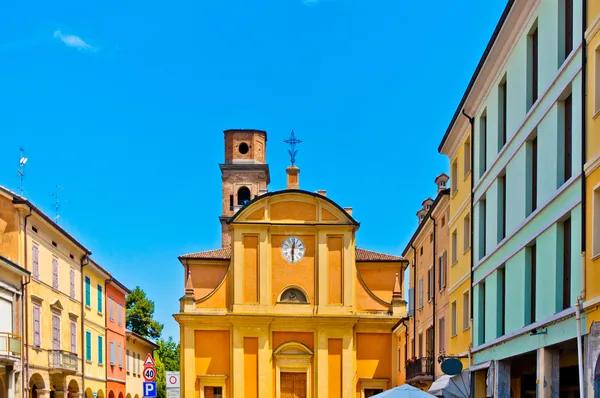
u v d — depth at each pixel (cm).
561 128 1866
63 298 4269
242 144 7488
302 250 5241
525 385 2741
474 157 2861
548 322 1870
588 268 1634
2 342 3319
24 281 3616
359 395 5059
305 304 5166
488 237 2622
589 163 1628
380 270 5628
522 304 2153
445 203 3478
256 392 5003
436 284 3728
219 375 5003
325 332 5078
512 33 2273
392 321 5125
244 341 5062
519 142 2227
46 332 3938
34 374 3712
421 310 4284
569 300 1806
